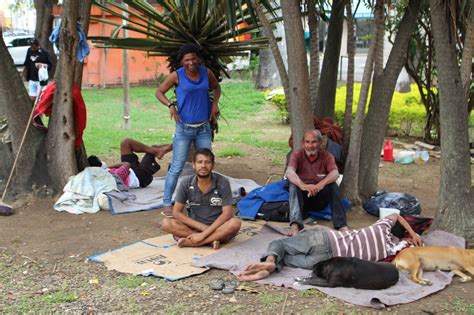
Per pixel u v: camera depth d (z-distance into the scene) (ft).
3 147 22.29
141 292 14.10
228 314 12.84
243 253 16.62
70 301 13.64
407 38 21.20
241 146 35.47
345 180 21.38
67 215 20.89
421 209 22.21
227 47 25.71
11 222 19.97
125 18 24.89
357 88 45.83
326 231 15.80
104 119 44.98
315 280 14.42
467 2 17.46
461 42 23.34
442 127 17.65
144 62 71.41
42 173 22.43
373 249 15.48
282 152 33.99
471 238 17.21
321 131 22.80
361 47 73.82
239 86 65.67
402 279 14.66
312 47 23.89
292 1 19.99
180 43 25.31
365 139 22.11
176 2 25.00
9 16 112.57
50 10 42.73
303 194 19.63
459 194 17.48
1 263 16.16
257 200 20.48
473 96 33.37
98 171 22.31
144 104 53.88
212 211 17.42
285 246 15.74
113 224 19.89
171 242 17.67
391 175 28.89
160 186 24.98
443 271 15.24
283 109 45.42
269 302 13.42
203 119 20.12
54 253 17.02
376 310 13.05
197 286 14.47
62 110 22.11
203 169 16.87
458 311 13.07
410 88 52.29
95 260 16.22
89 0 22.39
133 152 25.16
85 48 22.31
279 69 21.43
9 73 22.00
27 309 13.16
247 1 21.04
